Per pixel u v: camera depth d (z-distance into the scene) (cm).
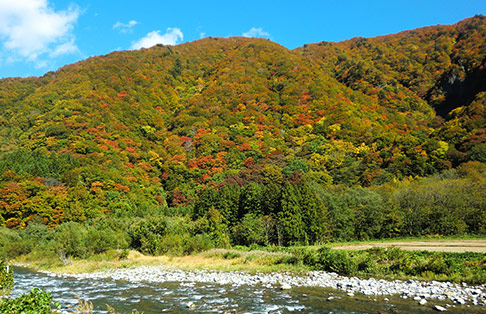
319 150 9488
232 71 15275
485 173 5456
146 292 1995
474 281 1750
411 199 5047
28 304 851
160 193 8325
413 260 2245
